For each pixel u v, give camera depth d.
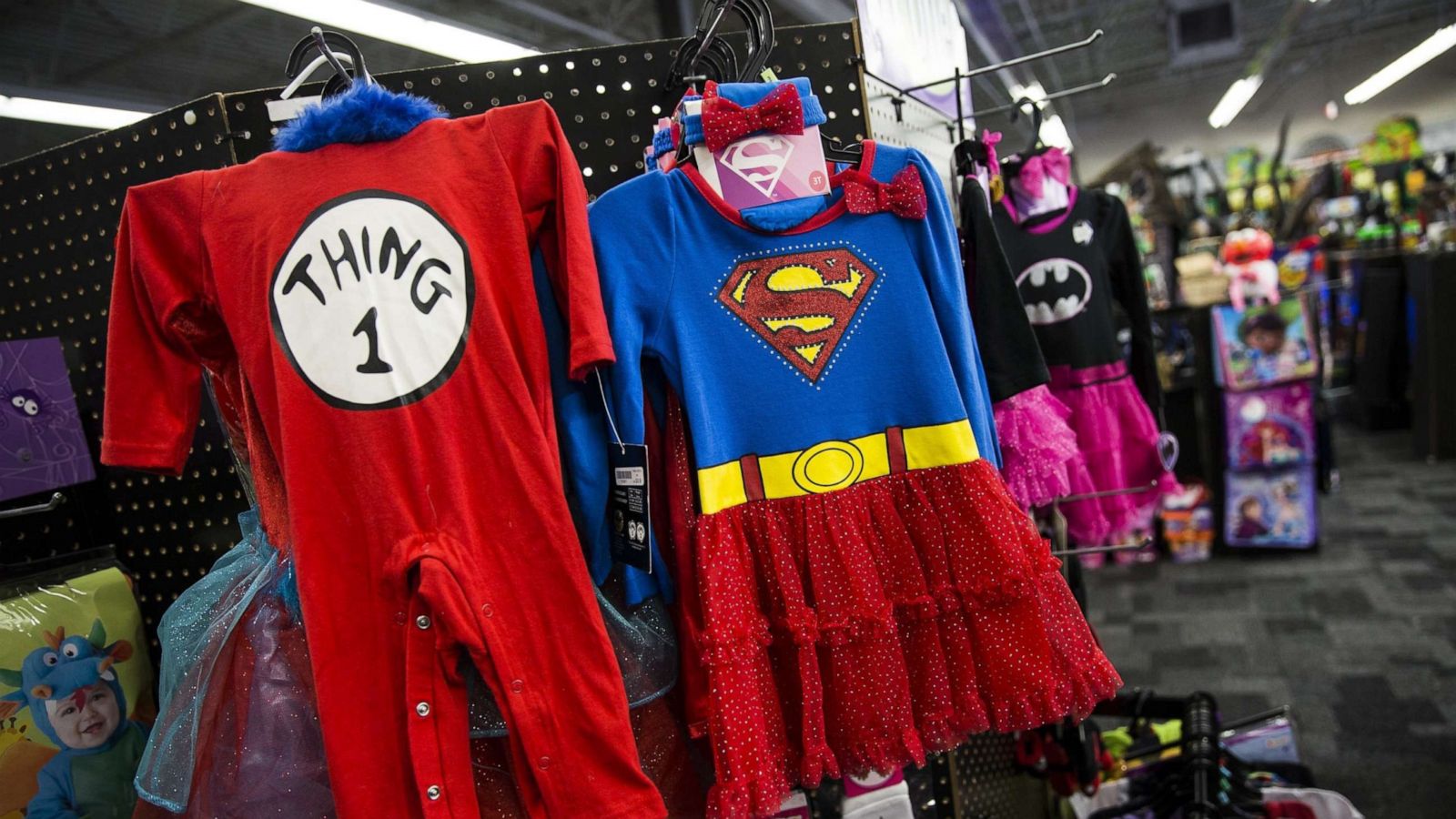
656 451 1.22
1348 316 7.32
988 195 1.64
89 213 1.56
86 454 1.48
